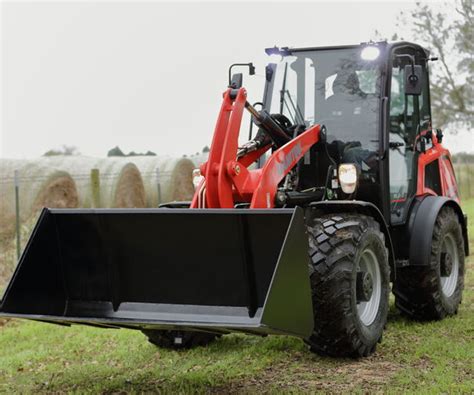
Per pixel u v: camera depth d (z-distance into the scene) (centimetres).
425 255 545
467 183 2362
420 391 389
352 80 541
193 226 394
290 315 357
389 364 451
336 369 442
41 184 929
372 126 530
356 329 448
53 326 627
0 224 886
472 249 1005
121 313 418
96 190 1051
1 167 929
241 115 456
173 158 1292
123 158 1246
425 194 591
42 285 422
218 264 398
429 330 541
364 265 479
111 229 414
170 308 410
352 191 481
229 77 535
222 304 401
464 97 1833
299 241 365
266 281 391
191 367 470
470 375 420
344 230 451
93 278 426
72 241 425
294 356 477
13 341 585
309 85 552
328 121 541
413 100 585
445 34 1791
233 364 467
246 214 380
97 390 425
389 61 534
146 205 1252
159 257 409
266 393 400
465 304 649
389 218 534
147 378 447
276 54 564
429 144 622
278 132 500
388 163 530
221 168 439
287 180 495
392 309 628
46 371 483
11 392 434
